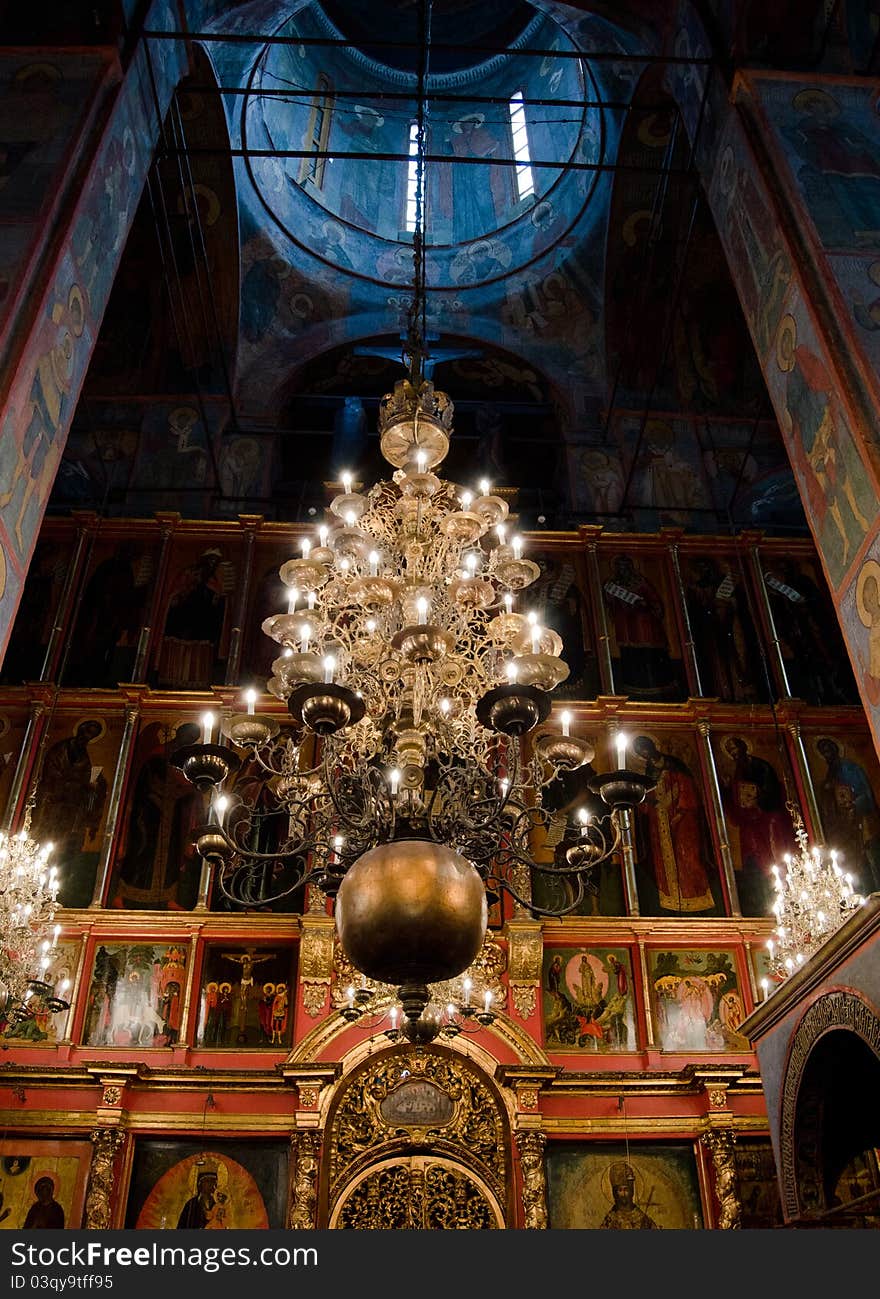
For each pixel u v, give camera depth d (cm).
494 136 2206
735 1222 1112
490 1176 1145
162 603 1600
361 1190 1137
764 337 1012
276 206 1914
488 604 823
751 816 1452
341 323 1977
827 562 874
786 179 982
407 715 778
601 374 1941
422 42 1206
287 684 753
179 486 1770
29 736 1425
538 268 1992
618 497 1812
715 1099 1177
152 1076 1166
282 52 1916
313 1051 1184
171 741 1459
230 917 1299
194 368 1900
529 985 1254
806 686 1598
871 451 802
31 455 835
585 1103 1199
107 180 1016
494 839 698
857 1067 790
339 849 714
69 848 1365
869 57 1090
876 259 921
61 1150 1139
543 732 1499
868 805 1459
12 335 818
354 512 927
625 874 1381
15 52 1039
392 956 551
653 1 1298
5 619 789
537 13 2103
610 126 1727
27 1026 1220
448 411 948
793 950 1059
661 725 1520
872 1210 772
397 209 2138
